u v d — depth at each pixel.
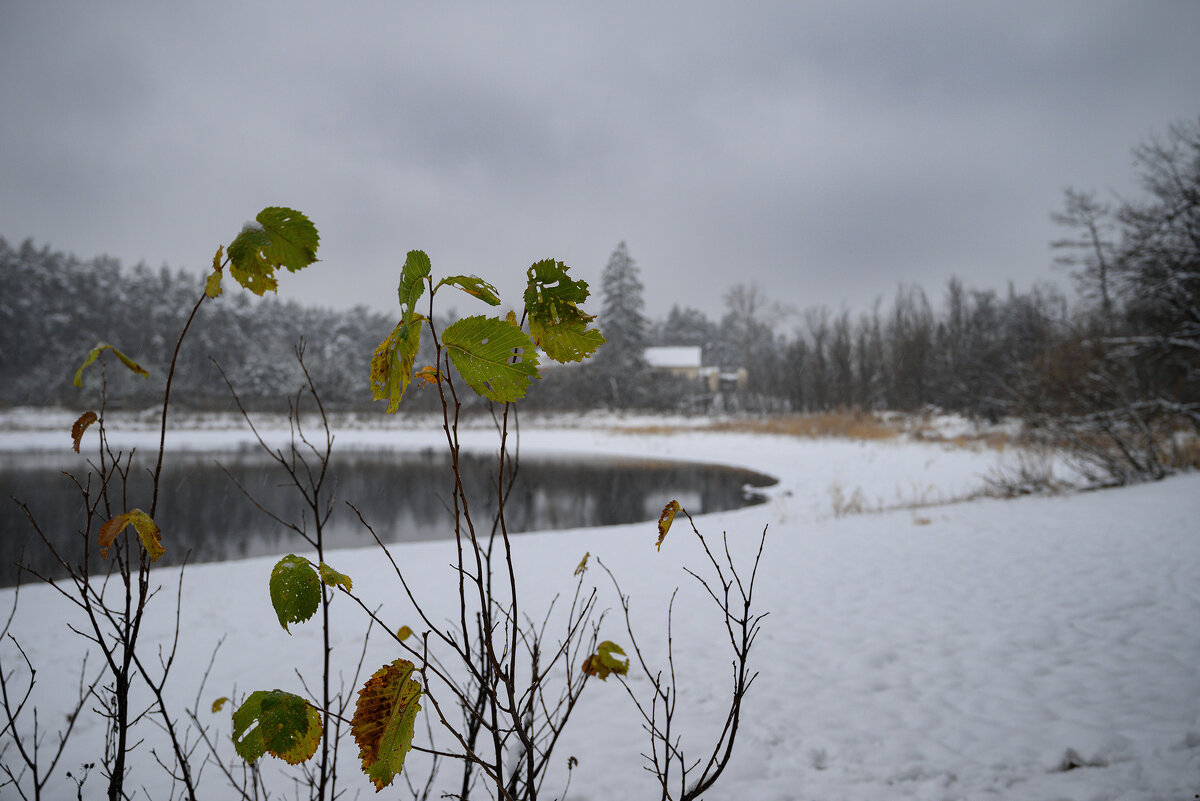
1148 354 13.53
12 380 52.72
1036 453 13.77
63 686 3.96
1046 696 3.38
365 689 0.92
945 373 32.84
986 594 5.30
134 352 54.09
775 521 10.20
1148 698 3.26
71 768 2.98
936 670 3.83
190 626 5.11
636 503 13.88
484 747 3.00
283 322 71.00
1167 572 5.45
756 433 29.81
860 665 3.96
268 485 15.73
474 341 0.86
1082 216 15.08
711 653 4.23
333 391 47.00
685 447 26.77
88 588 1.26
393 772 0.89
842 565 6.58
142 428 33.81
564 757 2.92
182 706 3.66
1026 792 2.56
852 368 42.44
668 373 48.78
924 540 7.55
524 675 3.85
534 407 41.19
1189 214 13.52
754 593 5.66
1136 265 14.06
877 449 22.55
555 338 0.97
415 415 39.38
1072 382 11.66
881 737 3.06
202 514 11.98
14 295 54.12
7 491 14.21
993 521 8.33
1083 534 7.13
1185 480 9.73
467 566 7.09
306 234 0.92
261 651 4.50
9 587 6.48
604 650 1.38
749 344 53.50
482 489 15.80
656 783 2.69
